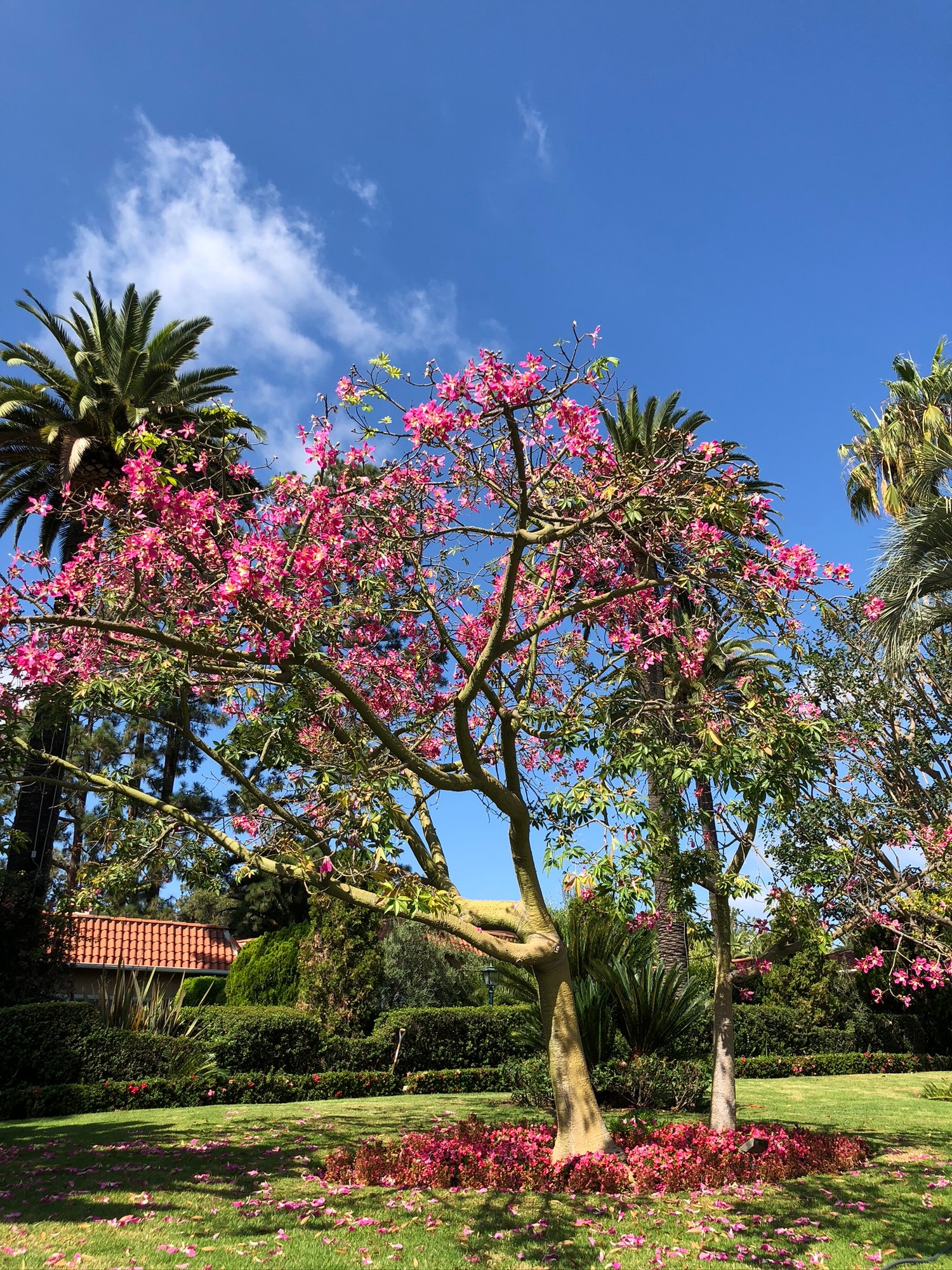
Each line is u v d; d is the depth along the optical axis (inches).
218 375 645.3
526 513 260.1
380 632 317.4
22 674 251.9
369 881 282.7
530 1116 393.1
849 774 413.7
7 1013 421.4
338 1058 507.8
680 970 512.1
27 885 529.3
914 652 422.9
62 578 263.9
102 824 332.5
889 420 727.1
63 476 575.8
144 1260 178.9
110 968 671.1
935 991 756.0
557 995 290.8
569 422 250.8
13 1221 205.0
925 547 392.5
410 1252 192.1
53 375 594.2
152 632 245.4
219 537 262.7
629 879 243.4
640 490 264.7
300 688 253.3
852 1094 518.3
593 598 302.4
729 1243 199.8
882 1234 206.8
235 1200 233.8
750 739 277.6
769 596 275.9
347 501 280.7
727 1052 323.3
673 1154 277.6
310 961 557.9
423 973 653.3
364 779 257.3
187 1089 434.9
